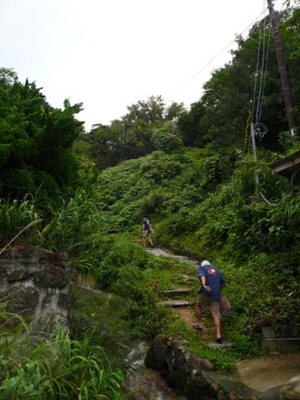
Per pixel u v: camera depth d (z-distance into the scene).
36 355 3.21
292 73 15.55
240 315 7.38
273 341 6.41
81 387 3.17
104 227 5.85
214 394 4.81
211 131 20.94
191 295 9.03
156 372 5.89
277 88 18.02
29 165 6.32
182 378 5.33
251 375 5.47
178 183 21.58
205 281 6.97
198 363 5.55
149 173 24.00
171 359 5.69
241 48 19.38
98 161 35.06
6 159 5.60
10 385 2.76
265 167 11.99
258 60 18.27
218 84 20.02
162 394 5.30
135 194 23.12
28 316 3.97
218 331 6.69
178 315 7.70
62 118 6.45
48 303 4.20
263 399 4.59
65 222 5.17
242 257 10.33
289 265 8.47
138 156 35.66
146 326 6.89
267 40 18.45
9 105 6.84
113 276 8.23
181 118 29.42
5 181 5.73
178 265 11.09
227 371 5.59
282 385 4.95
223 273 9.35
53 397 3.01
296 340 6.38
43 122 6.75
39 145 6.46
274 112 18.03
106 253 8.29
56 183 6.54
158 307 7.55
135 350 5.07
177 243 14.66
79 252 5.31
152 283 9.45
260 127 17.97
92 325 4.34
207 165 18.38
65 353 3.32
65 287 4.40
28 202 5.32
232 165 17.47
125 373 4.36
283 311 6.77
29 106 7.08
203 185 18.47
